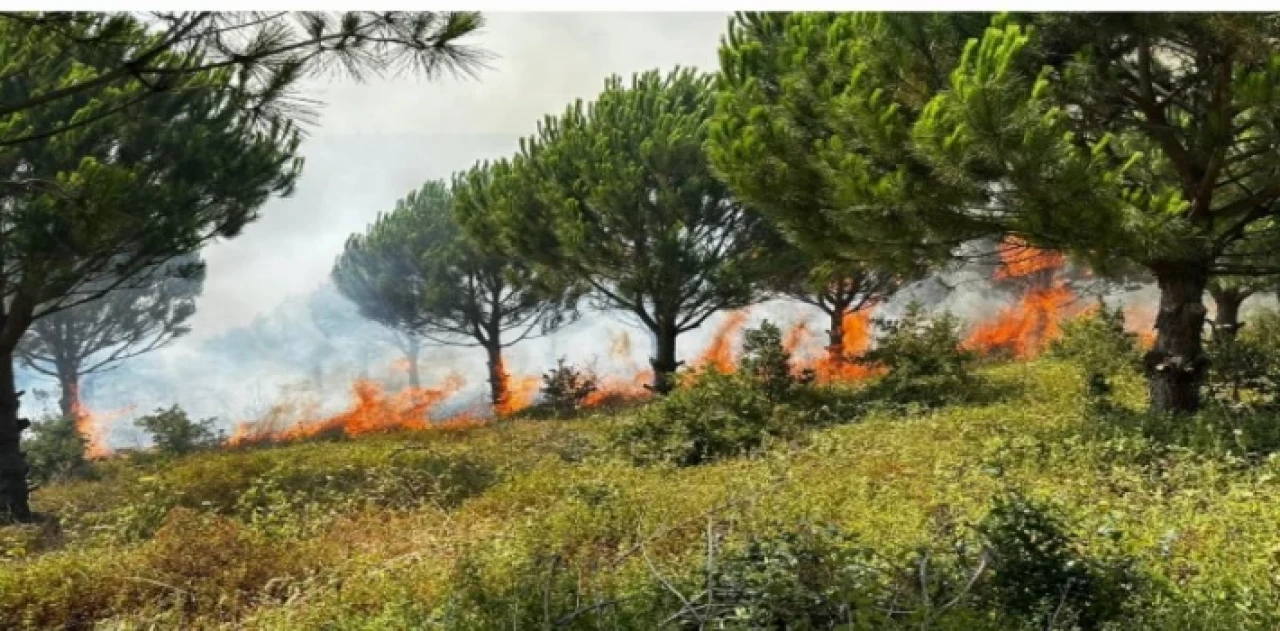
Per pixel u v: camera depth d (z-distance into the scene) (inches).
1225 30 302.0
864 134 344.5
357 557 281.6
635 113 706.8
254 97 194.1
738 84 498.0
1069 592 176.2
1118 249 321.7
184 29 179.0
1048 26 340.8
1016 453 339.9
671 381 590.9
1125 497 272.5
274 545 306.0
